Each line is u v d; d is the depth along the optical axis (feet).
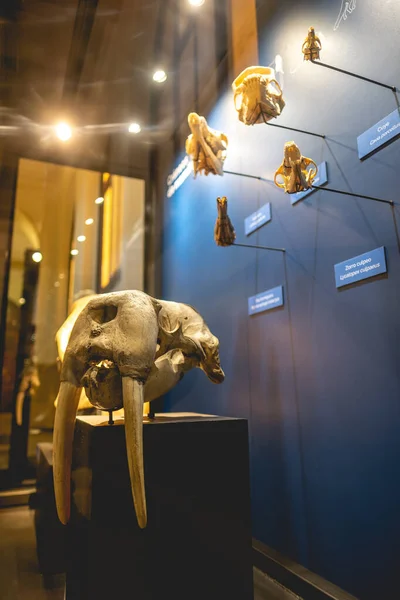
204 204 12.82
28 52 11.77
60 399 6.04
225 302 11.50
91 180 15.94
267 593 7.92
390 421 6.59
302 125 8.91
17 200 15.01
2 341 14.01
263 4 10.29
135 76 12.57
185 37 11.35
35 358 14.79
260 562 8.92
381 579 6.55
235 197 11.30
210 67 12.39
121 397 6.13
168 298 14.99
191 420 6.75
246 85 7.98
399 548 6.30
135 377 5.73
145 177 16.10
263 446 9.64
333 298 7.89
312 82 8.68
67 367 6.11
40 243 15.21
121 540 5.87
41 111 13.84
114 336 5.97
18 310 14.73
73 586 6.49
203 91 13.05
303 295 8.66
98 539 5.79
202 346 7.63
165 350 7.10
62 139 14.92
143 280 15.81
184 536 6.17
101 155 15.66
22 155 14.73
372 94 7.27
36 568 8.55
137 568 5.89
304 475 8.33
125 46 11.60
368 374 7.06
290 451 8.77
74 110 13.84
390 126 6.86
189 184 13.80
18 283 14.82
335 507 7.53
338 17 8.07
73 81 12.66
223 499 6.47
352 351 7.40
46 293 15.08
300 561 8.29
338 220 7.87
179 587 6.05
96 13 10.52
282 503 8.91
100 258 15.70
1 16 10.61
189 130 13.75
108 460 5.98
